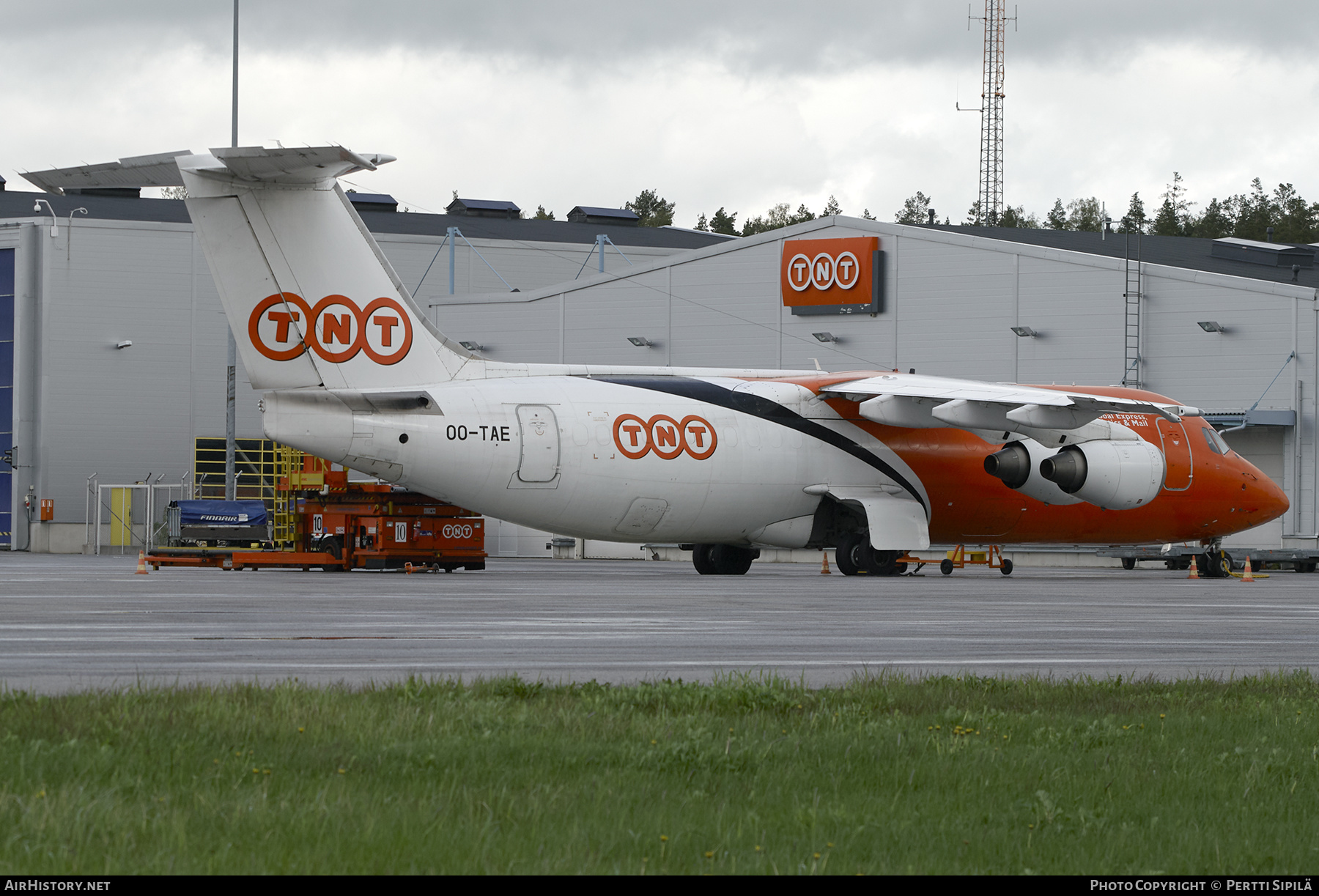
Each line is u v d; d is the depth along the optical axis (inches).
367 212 7726.4
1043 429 3193.9
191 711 981.8
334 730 951.6
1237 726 1099.3
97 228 6259.8
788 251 5570.9
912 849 702.5
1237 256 5807.1
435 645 1590.8
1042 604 2482.8
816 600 2468.0
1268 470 4815.5
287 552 3462.1
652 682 1251.8
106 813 700.0
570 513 3085.6
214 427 6427.2
